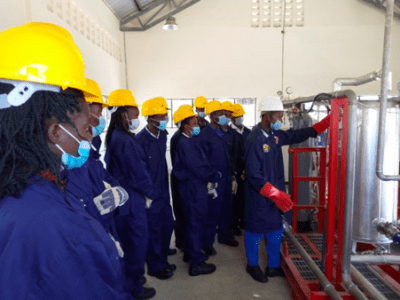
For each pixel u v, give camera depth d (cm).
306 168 301
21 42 52
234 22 738
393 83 731
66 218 50
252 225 224
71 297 47
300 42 737
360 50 730
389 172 195
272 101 216
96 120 162
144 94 751
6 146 48
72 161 59
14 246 45
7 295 44
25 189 49
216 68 746
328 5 727
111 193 140
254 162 213
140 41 739
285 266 233
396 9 709
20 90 50
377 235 200
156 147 230
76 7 450
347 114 159
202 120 365
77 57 60
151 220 229
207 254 288
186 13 738
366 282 164
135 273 201
